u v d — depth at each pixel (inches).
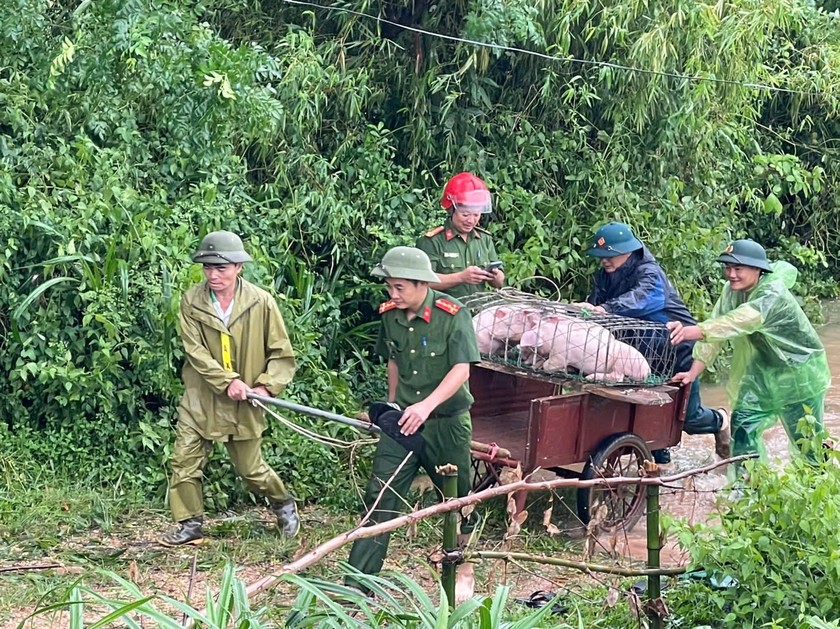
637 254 282.2
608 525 258.7
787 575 173.8
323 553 136.7
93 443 268.4
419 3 382.0
